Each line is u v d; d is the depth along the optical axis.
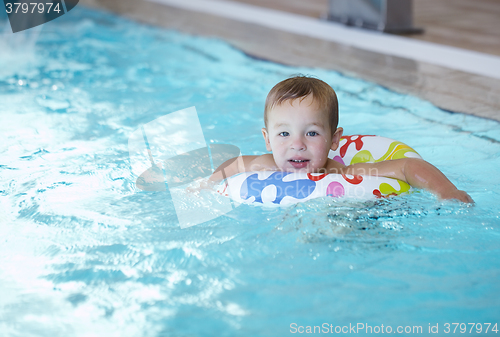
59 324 1.21
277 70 3.87
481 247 1.47
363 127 2.66
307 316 1.20
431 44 4.52
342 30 5.23
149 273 1.40
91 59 4.51
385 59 4.07
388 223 1.58
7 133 2.67
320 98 1.83
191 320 1.20
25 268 1.44
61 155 2.33
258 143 2.41
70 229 1.64
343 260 1.42
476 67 3.73
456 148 2.30
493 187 1.86
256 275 1.37
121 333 1.17
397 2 5.07
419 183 1.76
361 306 1.24
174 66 4.18
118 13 6.60
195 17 6.16
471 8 6.57
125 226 1.65
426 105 2.96
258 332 1.16
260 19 5.93
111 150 2.39
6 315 1.24
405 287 1.31
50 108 3.15
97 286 1.35
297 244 1.50
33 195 1.91
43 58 4.57
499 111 2.79
